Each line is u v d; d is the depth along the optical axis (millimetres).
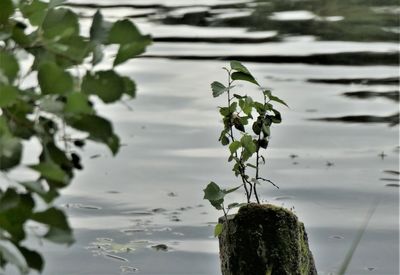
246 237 4977
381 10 18000
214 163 9648
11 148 1814
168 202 8531
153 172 9336
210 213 8281
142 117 11320
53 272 6941
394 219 8203
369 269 7199
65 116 1947
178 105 11852
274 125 11055
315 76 13367
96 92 1985
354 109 11734
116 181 9078
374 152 10039
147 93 12445
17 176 7391
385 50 15031
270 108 5312
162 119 11227
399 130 10875
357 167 9539
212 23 17203
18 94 1877
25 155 8898
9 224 1903
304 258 5113
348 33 16234
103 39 2064
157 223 8016
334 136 10625
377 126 11008
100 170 9398
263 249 4961
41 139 1951
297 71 13641
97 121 1957
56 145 1964
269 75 13398
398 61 14320
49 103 1924
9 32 2066
